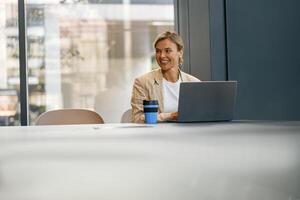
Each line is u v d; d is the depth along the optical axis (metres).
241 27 3.78
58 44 4.00
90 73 4.04
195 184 0.57
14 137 1.56
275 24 3.84
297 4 3.87
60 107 4.00
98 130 1.83
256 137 1.33
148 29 4.07
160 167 0.73
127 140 1.29
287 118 3.86
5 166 0.79
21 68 3.88
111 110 4.04
